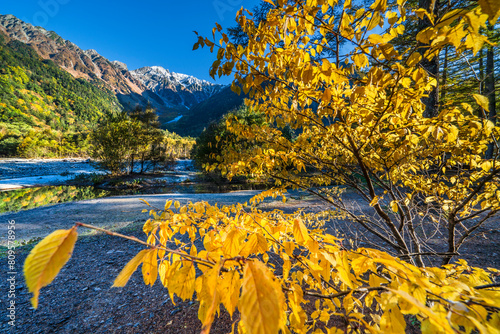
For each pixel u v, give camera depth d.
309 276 1.16
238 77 1.38
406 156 1.54
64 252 0.36
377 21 0.92
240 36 3.44
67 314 3.24
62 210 10.44
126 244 5.93
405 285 0.60
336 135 1.60
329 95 1.08
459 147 1.52
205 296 0.62
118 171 26.91
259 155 1.92
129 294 3.67
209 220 1.13
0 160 42.88
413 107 1.42
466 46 0.74
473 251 3.91
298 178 2.44
